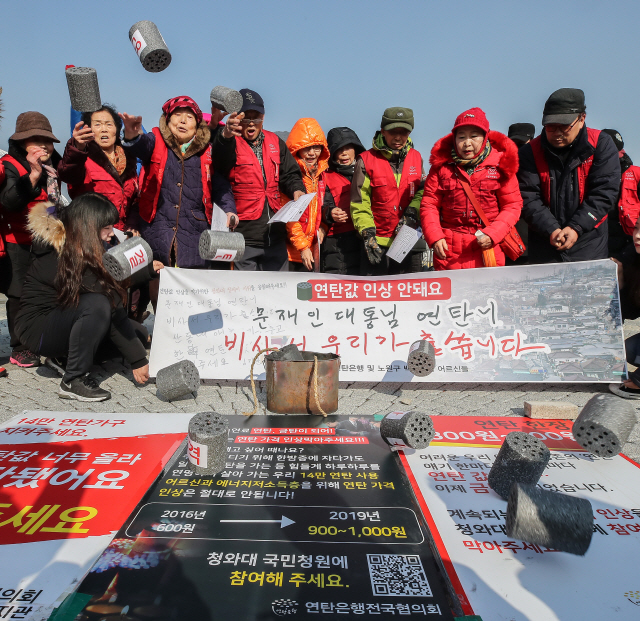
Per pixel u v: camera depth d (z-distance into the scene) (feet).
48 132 16.05
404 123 17.17
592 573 7.19
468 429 11.89
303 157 18.99
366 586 6.71
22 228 16.37
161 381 13.55
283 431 11.51
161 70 13.58
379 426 11.69
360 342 15.49
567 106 15.14
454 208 15.69
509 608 6.51
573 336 14.98
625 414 9.73
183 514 8.20
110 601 6.40
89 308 13.62
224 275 15.66
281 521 8.05
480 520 8.33
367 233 17.63
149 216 15.84
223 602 6.40
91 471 9.62
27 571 7.01
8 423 11.83
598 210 15.65
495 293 15.24
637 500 8.94
